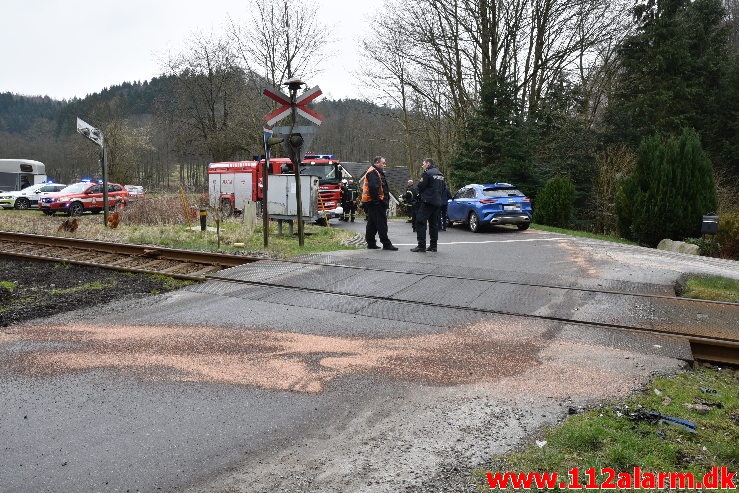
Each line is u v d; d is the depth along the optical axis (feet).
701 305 25.08
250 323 23.34
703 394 16.71
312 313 24.73
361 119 165.17
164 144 243.60
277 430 14.23
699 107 125.29
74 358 19.26
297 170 42.63
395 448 13.37
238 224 65.92
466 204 62.90
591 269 34.32
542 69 104.63
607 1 98.78
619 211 76.23
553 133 105.70
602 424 14.32
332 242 46.83
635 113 116.37
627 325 22.40
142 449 13.29
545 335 21.50
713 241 59.47
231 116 159.53
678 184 66.69
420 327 22.67
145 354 19.65
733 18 156.87
